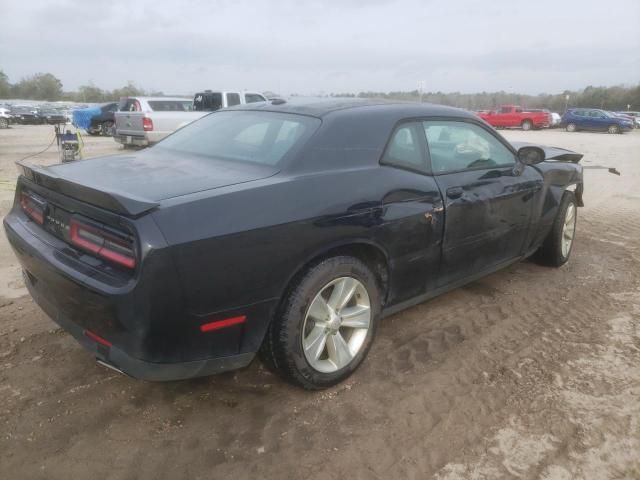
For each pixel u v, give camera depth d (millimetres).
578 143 22203
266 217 2449
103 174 2807
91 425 2590
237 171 2816
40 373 3008
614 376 3164
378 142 3098
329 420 2680
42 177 2625
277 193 2555
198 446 2469
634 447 2547
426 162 3355
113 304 2199
